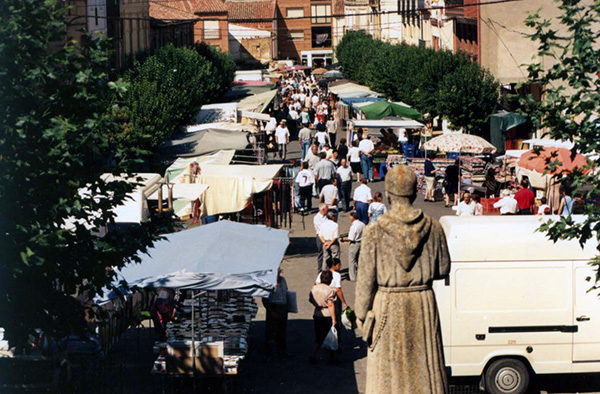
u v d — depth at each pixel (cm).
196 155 3659
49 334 1290
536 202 3030
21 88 1188
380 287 723
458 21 5747
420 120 4725
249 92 6631
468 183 3616
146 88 3822
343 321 1866
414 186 717
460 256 1669
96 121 1245
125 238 1349
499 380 1691
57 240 1207
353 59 8738
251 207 2988
